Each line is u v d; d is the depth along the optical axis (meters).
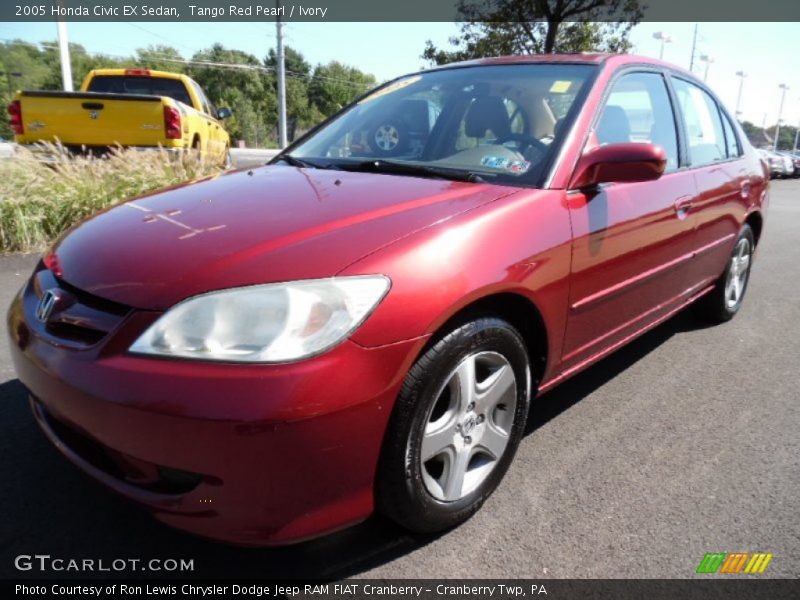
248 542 1.68
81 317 1.80
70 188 6.08
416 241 1.85
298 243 1.82
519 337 2.16
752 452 2.71
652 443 2.76
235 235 1.90
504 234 2.04
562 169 2.38
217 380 1.57
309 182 2.43
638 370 3.60
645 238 2.78
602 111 2.69
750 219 4.34
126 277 1.80
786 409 3.15
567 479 2.45
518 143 2.56
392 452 1.79
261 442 1.56
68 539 2.03
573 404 3.13
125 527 2.09
